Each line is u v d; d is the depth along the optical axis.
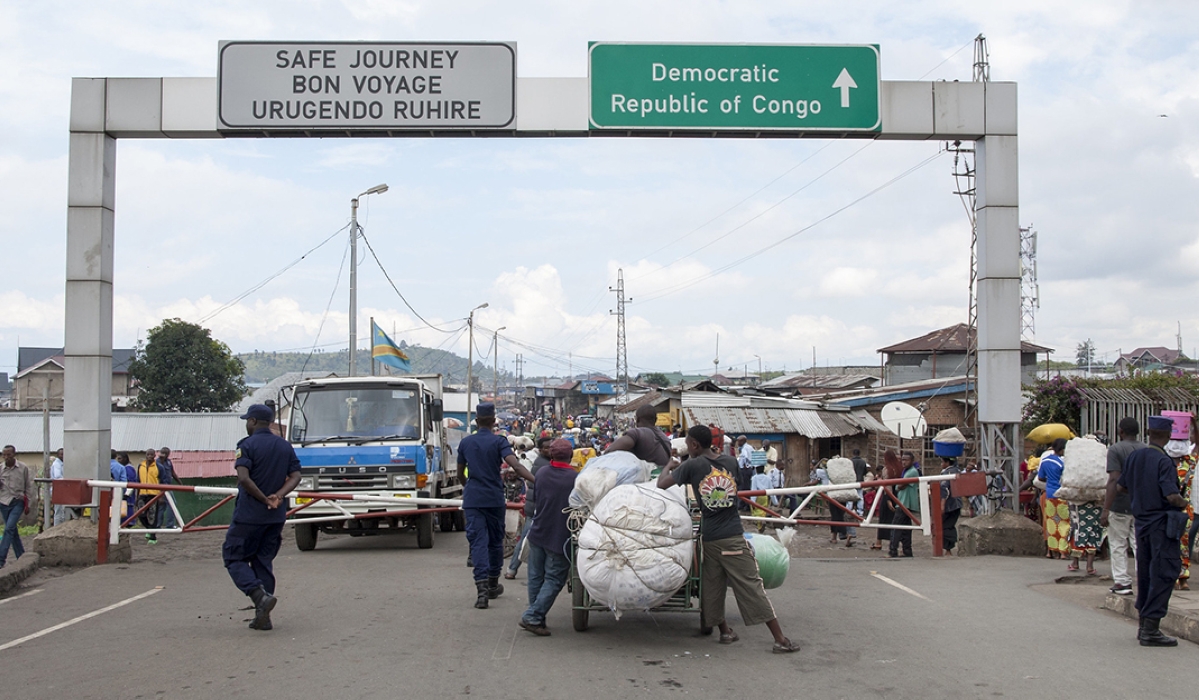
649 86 12.86
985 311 13.20
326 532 15.24
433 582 10.41
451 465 18.47
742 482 19.41
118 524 12.27
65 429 12.51
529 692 5.85
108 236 12.94
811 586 9.89
